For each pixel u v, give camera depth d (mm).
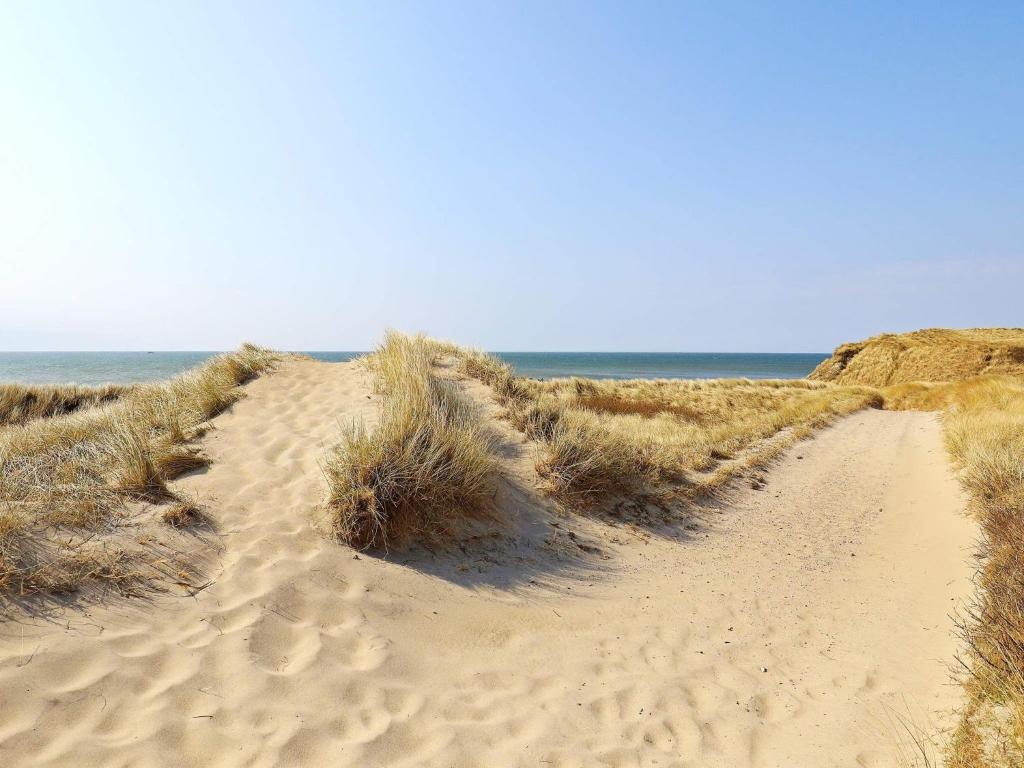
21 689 2795
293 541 4754
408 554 5086
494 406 9164
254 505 5254
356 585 4383
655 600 5207
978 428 11461
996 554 5352
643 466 8477
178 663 3219
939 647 4395
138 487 5016
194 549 4371
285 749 2762
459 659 3842
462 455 6148
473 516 5918
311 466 6172
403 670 3562
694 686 3881
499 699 3467
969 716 3293
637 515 7195
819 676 4133
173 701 2945
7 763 2418
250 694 3082
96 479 5145
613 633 4516
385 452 5574
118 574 3842
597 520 6816
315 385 9172
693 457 10180
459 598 4617
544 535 6137
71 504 4516
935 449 12562
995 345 36594
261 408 8000
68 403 12938
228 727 2844
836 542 7258
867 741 3336
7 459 5602
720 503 8320
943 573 5824
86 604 3514
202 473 5805
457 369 10773
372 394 8578
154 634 3414
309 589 4160
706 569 6078
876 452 13250
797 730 3465
